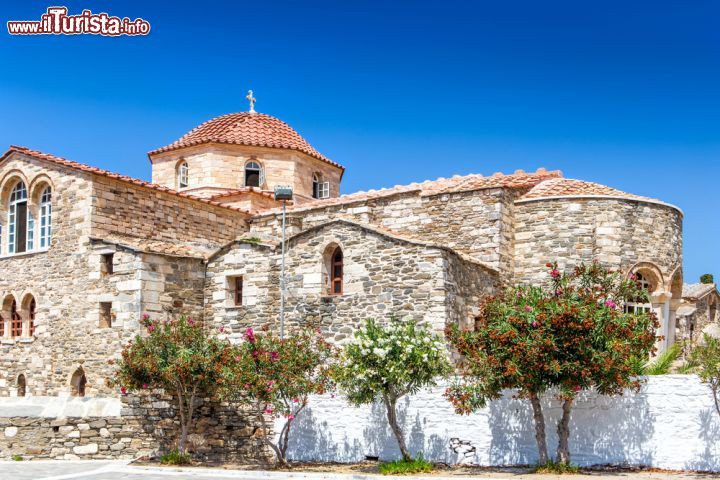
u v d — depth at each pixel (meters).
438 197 28.41
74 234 27.94
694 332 36.22
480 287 25.81
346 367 19.44
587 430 18.83
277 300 26.38
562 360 17.55
